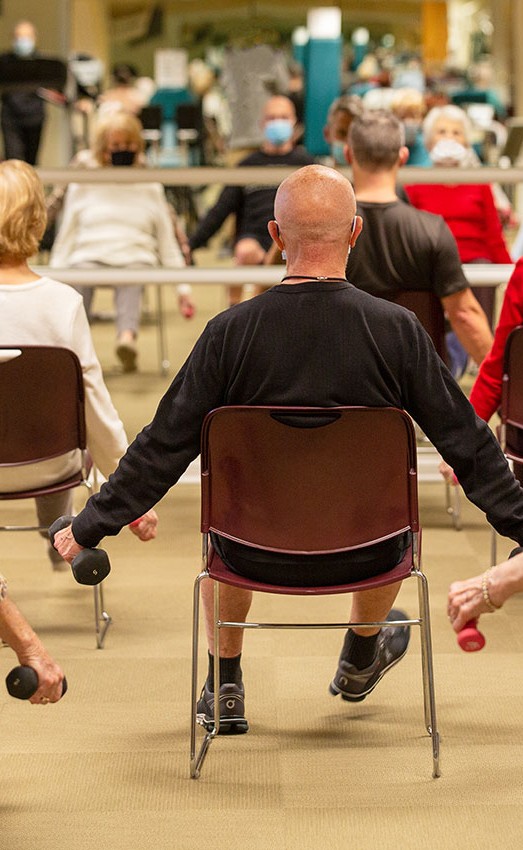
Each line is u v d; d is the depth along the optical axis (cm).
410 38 3244
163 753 399
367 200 567
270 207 944
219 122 2042
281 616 516
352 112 863
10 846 343
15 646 321
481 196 818
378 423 348
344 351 354
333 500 358
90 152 998
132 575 564
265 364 356
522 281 482
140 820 357
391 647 432
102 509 363
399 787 375
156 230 941
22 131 1557
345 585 366
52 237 1230
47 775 385
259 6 3206
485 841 344
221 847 342
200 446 369
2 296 475
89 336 487
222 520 365
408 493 359
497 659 471
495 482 361
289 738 408
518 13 1936
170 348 1086
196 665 377
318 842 344
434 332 580
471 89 2023
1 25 2030
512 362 485
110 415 489
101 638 485
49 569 574
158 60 1666
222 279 659
